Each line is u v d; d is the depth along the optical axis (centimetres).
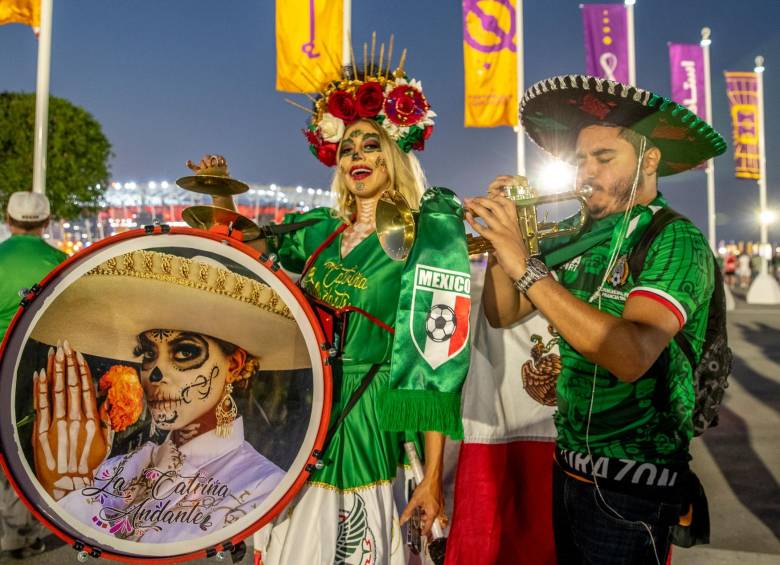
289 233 276
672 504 204
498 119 1211
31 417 208
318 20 747
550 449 277
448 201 232
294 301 214
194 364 215
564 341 216
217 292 214
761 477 507
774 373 938
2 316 382
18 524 367
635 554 205
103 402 212
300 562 231
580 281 215
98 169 2619
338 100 260
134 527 212
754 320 1659
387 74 271
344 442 239
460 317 224
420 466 246
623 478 203
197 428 215
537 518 277
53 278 208
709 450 578
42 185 1027
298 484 215
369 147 260
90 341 211
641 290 190
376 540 235
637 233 203
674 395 199
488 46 1203
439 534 246
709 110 1956
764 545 388
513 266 192
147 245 212
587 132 212
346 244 261
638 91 198
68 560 370
